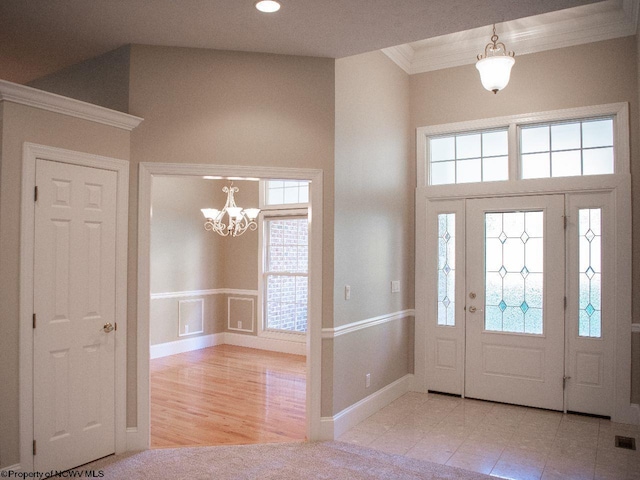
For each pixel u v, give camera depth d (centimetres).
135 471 308
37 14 304
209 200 710
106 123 327
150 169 345
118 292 336
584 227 437
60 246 304
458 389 485
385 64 462
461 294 485
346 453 342
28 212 288
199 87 354
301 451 345
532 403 452
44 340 295
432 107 502
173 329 659
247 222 705
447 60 492
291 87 369
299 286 664
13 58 379
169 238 654
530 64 458
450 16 303
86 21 313
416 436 378
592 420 419
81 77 385
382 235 453
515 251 464
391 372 470
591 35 432
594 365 430
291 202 671
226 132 356
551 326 446
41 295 294
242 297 712
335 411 377
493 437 377
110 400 332
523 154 467
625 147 418
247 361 617
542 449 354
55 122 301
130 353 343
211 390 493
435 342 497
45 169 296
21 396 283
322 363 370
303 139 370
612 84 424
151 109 346
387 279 463
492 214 475
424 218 502
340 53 366
